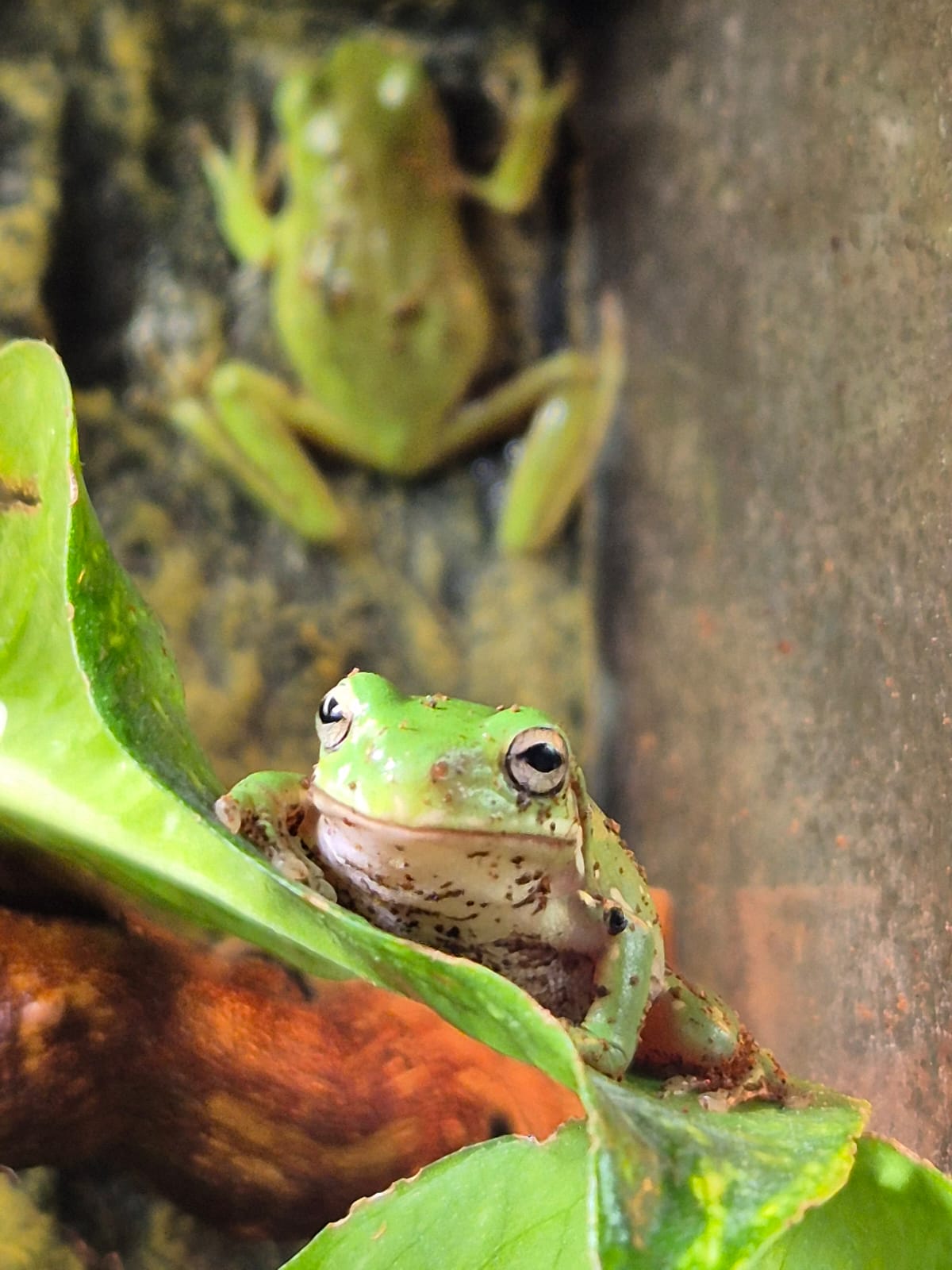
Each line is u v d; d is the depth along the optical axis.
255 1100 0.13
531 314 0.34
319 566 0.32
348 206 0.32
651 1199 0.08
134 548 0.32
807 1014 0.22
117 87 0.33
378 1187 0.14
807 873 0.23
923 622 0.18
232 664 0.31
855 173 0.22
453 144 0.34
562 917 0.14
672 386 0.29
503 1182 0.11
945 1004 0.17
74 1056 0.13
